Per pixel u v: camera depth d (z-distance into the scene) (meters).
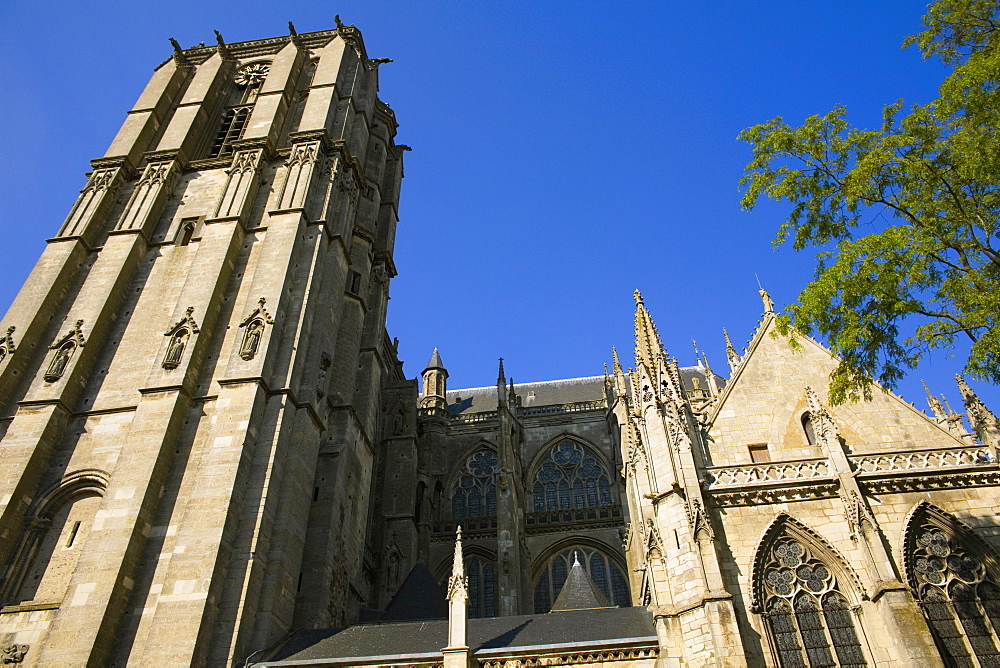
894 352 24.17
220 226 47.72
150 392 38.41
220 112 63.09
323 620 36.84
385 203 67.88
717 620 25.17
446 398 79.62
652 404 32.03
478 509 61.25
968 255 24.23
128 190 54.47
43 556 35.66
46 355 42.62
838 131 27.53
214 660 29.44
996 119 22.45
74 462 38.50
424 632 31.39
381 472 55.66
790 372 33.75
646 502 33.28
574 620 31.11
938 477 28.36
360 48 70.06
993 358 21.83
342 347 49.91
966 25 25.19
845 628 26.08
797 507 28.59
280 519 35.44
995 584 26.30
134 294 46.97
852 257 24.05
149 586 32.16
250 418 36.28
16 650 31.11
